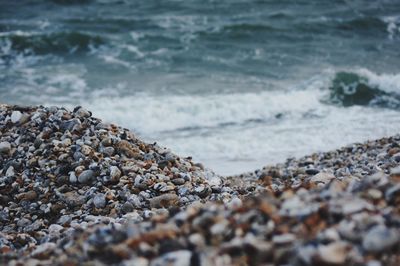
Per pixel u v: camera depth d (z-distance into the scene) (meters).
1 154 9.77
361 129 19.38
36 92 23.25
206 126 20.11
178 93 23.61
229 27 34.31
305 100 23.39
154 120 20.47
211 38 32.94
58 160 9.32
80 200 8.45
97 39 31.11
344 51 31.73
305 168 13.40
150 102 22.16
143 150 10.05
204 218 4.35
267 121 20.86
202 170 10.26
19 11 37.06
